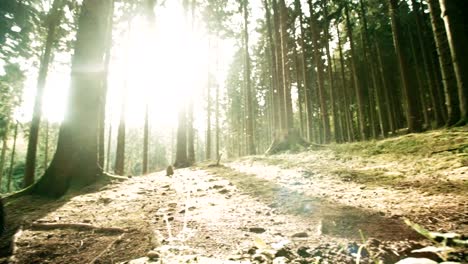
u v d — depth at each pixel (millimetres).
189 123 17484
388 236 2646
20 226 4102
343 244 2539
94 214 4734
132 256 2824
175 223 3775
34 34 11414
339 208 3830
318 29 23375
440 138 7211
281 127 14086
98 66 8305
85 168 7789
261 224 3484
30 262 2963
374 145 8930
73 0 12039
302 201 4434
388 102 21172
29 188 7262
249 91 19641
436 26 8695
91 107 8109
